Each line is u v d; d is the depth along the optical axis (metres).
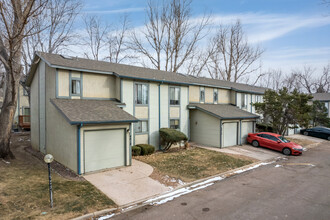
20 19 10.20
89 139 10.01
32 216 5.85
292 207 6.76
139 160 12.49
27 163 11.40
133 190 8.13
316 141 22.66
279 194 7.88
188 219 5.98
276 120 20.00
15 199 6.77
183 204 7.01
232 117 17.50
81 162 9.70
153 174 10.02
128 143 11.33
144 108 15.00
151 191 8.10
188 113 18.16
